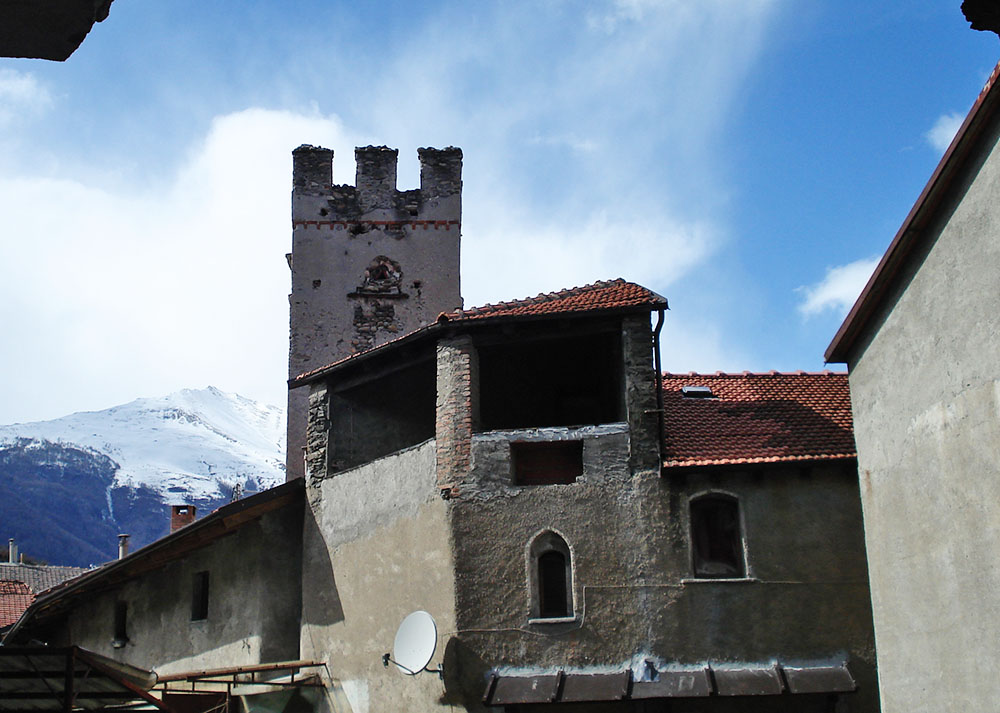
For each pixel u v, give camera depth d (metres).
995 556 16.12
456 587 23.97
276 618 27.58
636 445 24.38
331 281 39.03
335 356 38.41
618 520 24.02
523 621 23.66
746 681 22.56
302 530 28.41
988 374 16.39
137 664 30.56
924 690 17.91
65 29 7.71
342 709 25.56
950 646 17.22
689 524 23.88
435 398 29.53
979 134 16.62
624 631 23.33
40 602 30.88
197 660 28.86
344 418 28.28
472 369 25.38
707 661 23.02
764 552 23.62
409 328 38.75
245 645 27.75
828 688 22.33
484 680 23.39
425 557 24.73
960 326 17.14
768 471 24.08
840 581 23.41
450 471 24.78
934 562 17.75
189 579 29.88
